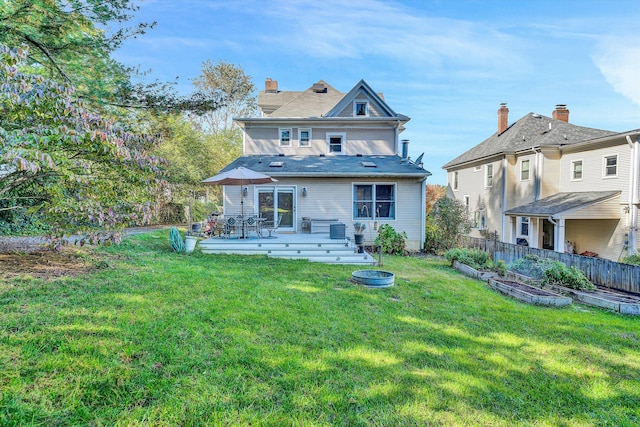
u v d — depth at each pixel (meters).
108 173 5.15
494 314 5.75
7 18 7.47
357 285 6.96
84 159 4.76
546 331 5.09
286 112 19.59
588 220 16.80
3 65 3.86
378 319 5.05
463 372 3.64
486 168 22.45
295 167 14.09
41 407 2.46
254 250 10.23
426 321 5.15
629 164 14.39
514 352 4.27
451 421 2.80
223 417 2.61
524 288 7.66
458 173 26.86
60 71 8.70
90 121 4.39
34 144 3.81
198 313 4.48
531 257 9.37
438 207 15.27
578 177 17.19
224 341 3.80
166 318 4.20
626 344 4.75
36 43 8.16
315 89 21.61
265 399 2.88
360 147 17.08
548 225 19.06
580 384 3.56
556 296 7.01
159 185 5.74
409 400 3.04
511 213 18.70
